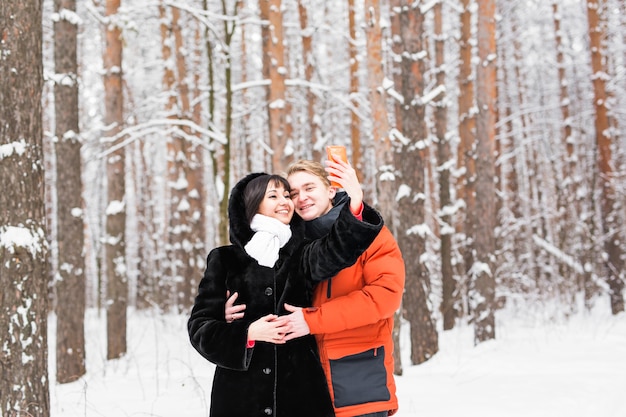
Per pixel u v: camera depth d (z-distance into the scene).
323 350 2.73
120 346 10.24
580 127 20.38
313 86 12.82
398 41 10.91
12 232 4.14
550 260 17.47
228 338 2.56
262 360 2.67
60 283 8.40
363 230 2.55
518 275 14.76
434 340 9.17
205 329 2.60
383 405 2.67
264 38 14.02
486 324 10.30
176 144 18.45
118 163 10.90
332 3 20.42
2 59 4.19
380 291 2.63
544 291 14.56
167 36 15.91
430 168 17.98
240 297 2.75
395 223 8.14
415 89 9.34
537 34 23.25
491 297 10.39
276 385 2.65
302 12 16.41
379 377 2.70
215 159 10.42
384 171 8.18
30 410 4.08
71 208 8.55
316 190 2.95
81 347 8.39
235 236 2.81
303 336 2.75
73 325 8.33
